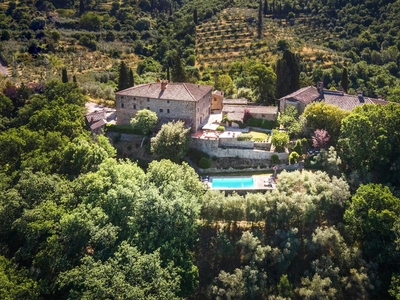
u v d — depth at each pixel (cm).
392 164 7375
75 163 7075
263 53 17038
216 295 5872
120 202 6031
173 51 18000
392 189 7044
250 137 8494
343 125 7806
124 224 6025
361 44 17388
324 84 14350
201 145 8550
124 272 5088
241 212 6538
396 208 6309
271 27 19662
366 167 7531
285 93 11119
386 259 6178
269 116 9438
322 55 16462
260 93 11506
